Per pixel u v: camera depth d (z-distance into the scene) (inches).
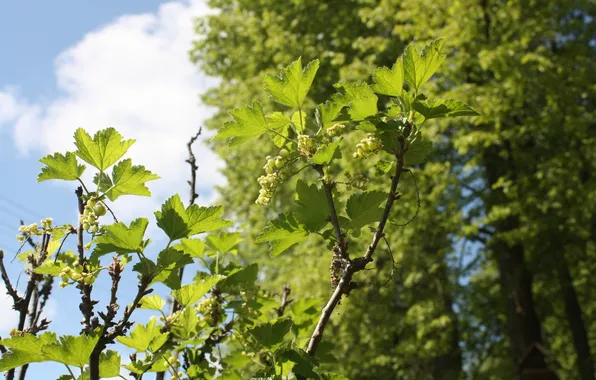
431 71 84.8
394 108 88.5
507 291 526.3
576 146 504.1
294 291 483.5
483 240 553.9
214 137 92.7
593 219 509.0
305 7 588.7
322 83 564.4
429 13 476.4
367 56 545.6
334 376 84.6
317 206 87.0
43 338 73.3
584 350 537.0
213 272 124.0
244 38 642.8
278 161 90.6
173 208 82.8
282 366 85.4
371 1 514.6
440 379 527.8
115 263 77.5
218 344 117.2
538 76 431.8
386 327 486.6
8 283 88.0
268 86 91.8
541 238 512.7
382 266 493.0
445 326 490.0
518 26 454.9
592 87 458.6
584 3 487.5
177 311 110.0
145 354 95.3
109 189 83.7
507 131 444.1
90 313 75.4
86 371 77.1
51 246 99.1
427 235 486.3
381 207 90.6
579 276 574.6
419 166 480.4
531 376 432.8
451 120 441.1
